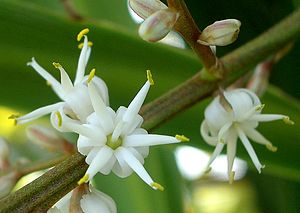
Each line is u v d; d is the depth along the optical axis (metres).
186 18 0.12
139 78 0.15
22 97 0.16
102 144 0.12
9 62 0.15
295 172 0.16
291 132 0.16
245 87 0.15
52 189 0.12
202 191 0.22
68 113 0.12
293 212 0.16
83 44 0.13
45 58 0.15
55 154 0.16
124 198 0.17
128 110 0.12
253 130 0.13
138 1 0.12
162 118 0.13
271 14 0.16
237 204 0.21
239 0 0.16
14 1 0.15
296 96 0.16
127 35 0.15
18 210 0.12
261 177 0.18
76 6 0.17
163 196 0.17
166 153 0.17
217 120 0.13
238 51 0.14
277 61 0.16
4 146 0.14
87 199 0.12
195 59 0.15
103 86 0.13
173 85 0.15
